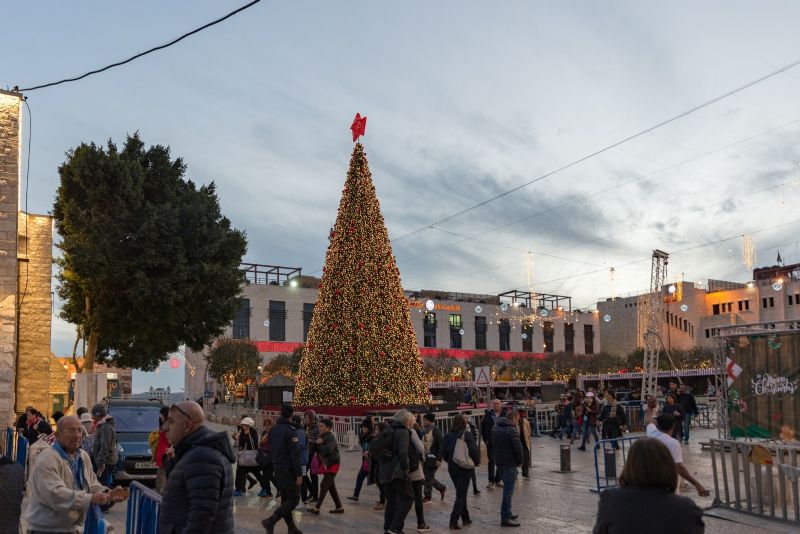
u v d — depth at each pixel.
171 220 31.83
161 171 34.19
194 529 4.48
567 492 14.00
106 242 30.70
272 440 10.31
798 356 16.55
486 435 15.28
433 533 10.63
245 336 79.31
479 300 99.88
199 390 78.38
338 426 25.00
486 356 84.56
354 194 28.11
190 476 4.59
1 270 25.28
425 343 91.50
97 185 31.94
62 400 39.34
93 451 12.16
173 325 32.72
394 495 10.05
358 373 26.53
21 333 30.81
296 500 10.17
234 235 35.16
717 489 11.73
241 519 11.95
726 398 18.06
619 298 106.00
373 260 27.45
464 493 10.95
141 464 15.34
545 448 23.56
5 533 5.46
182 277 31.52
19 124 26.36
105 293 31.91
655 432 9.76
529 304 103.19
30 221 31.66
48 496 5.57
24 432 18.09
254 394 60.09
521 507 12.59
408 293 92.25
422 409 24.20
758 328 18.19
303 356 28.47
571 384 65.62
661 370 60.91
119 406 17.56
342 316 27.09
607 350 106.81
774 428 16.81
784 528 10.17
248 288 81.06
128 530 6.06
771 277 81.75
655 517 3.61
